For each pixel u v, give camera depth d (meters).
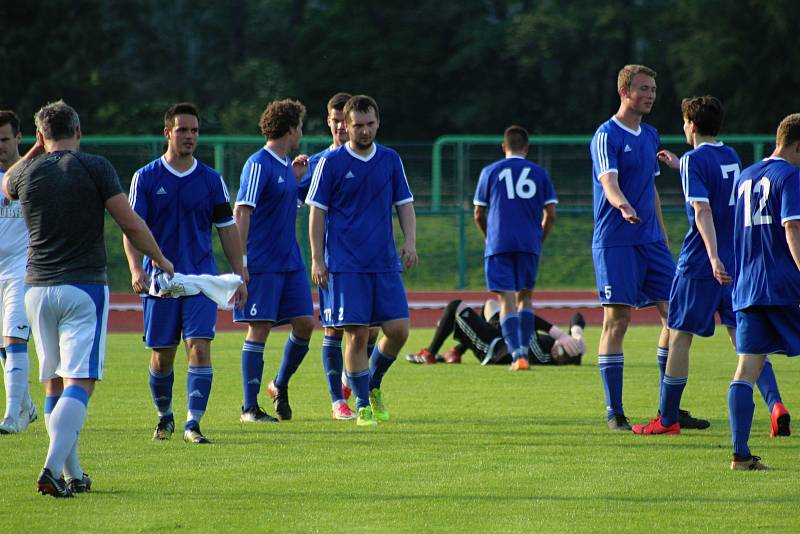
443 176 75.12
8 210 26.31
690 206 25.06
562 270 76.25
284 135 28.08
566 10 124.94
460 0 129.62
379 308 27.47
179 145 24.44
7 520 17.44
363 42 127.94
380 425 27.20
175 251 24.72
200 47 135.75
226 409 30.33
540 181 40.88
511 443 24.42
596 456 22.78
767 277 20.89
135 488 19.78
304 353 28.50
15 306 26.23
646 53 122.81
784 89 113.25
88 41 114.44
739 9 113.25
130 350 47.62
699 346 48.31
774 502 18.56
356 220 27.20
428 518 17.59
